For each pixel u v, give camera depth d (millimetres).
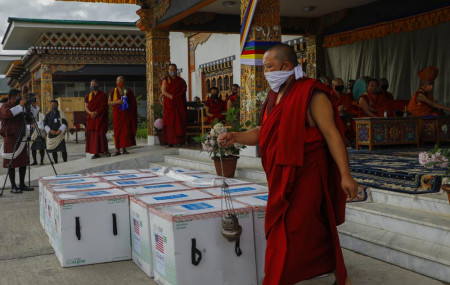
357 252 3773
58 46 21422
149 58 11562
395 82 11641
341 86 9023
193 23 11547
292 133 2506
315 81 2547
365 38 11500
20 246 4426
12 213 5980
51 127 11109
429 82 8469
